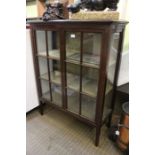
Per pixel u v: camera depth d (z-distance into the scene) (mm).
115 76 1425
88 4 1111
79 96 1435
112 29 1021
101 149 1415
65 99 1537
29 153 1370
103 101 1264
